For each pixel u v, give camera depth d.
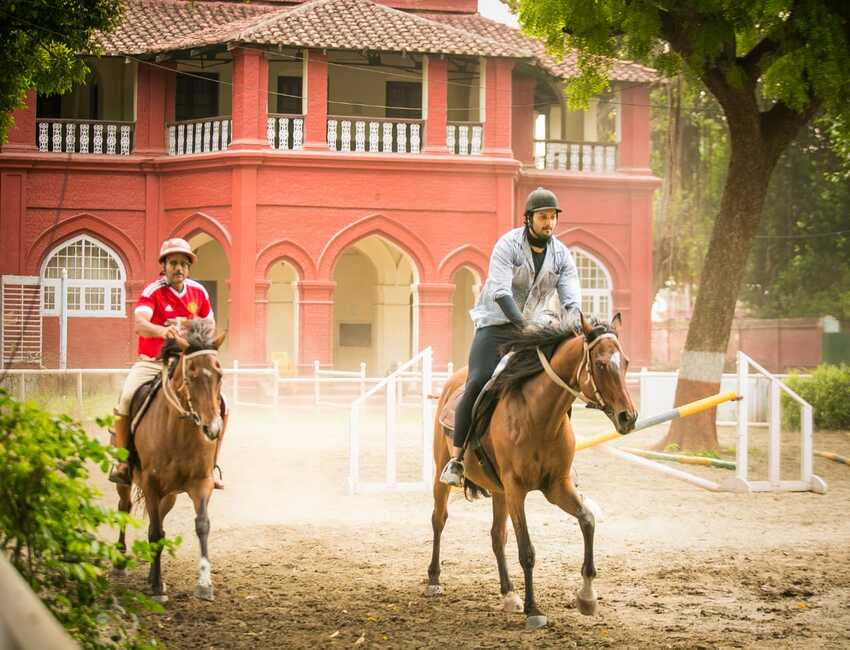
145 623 7.59
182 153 28.77
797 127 18.50
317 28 27.44
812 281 41.03
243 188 27.05
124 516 5.48
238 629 7.55
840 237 39.78
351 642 7.24
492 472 8.04
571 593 8.78
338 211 27.59
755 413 24.73
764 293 42.41
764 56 17.88
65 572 5.30
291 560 10.20
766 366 40.97
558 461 7.57
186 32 29.94
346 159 27.47
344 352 33.72
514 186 29.20
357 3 29.22
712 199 40.16
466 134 28.52
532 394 7.52
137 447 8.59
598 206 30.67
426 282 27.95
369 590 8.92
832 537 11.56
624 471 16.81
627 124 31.12
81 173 28.44
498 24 33.16
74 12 17.12
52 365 27.84
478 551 10.69
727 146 40.19
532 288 8.36
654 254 38.50
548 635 7.41
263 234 27.23
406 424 23.56
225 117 27.81
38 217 28.22
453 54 27.47
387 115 31.92
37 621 2.42
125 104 31.12
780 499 14.31
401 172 27.86
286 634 7.45
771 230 40.53
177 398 8.21
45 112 31.27
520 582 9.23
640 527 12.18
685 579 9.34
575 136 33.72
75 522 5.25
